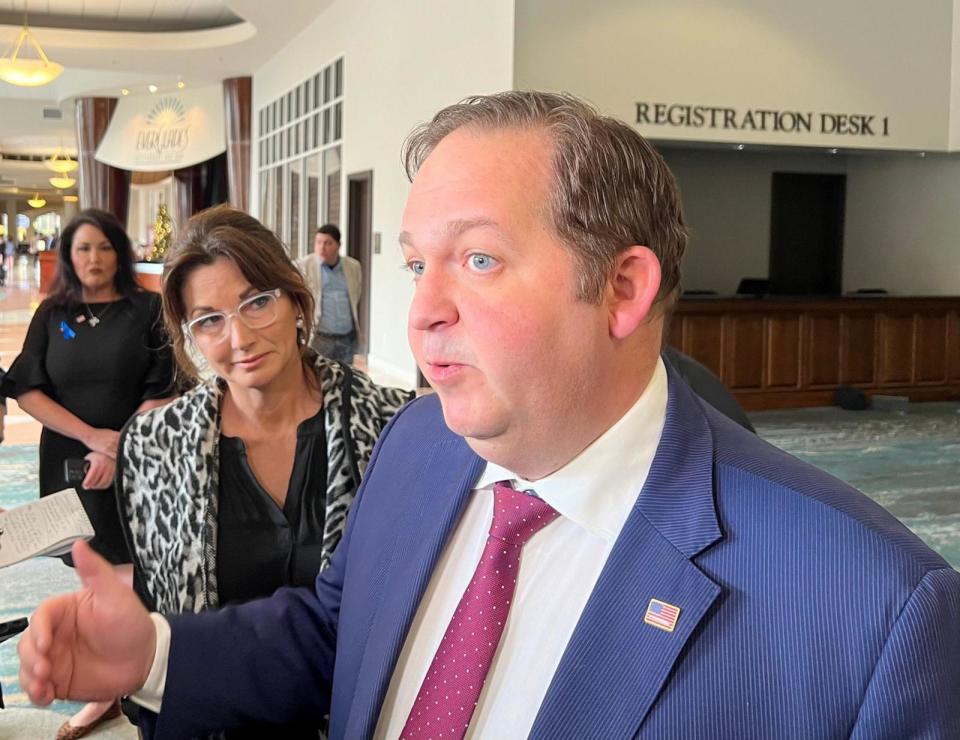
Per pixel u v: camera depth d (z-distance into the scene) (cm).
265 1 1362
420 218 87
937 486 649
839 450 770
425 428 121
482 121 88
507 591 96
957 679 81
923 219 1115
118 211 2270
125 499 177
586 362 87
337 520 172
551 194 84
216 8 1631
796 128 894
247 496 175
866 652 80
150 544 174
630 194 86
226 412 180
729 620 85
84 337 321
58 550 147
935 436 834
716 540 87
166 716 114
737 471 91
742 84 869
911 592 81
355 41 1274
